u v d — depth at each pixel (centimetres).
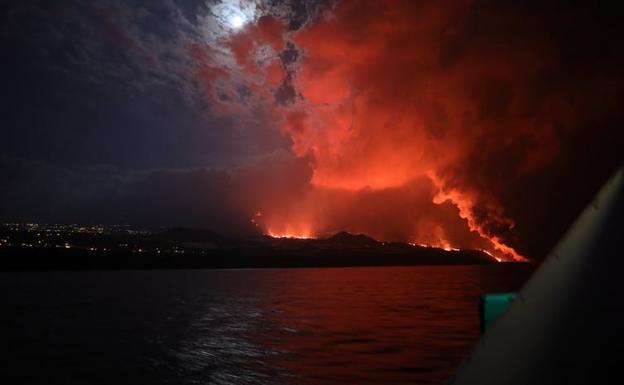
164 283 6919
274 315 2777
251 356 1568
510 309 150
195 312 2977
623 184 153
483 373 141
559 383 124
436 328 2159
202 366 1419
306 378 1249
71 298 4138
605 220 148
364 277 8862
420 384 1169
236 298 4128
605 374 120
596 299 134
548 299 143
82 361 1496
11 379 1262
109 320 2586
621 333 124
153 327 2292
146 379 1263
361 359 1483
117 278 8906
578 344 129
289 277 9138
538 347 135
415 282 6794
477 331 2059
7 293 4784
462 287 5500
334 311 2973
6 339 1947
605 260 140
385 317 2612
